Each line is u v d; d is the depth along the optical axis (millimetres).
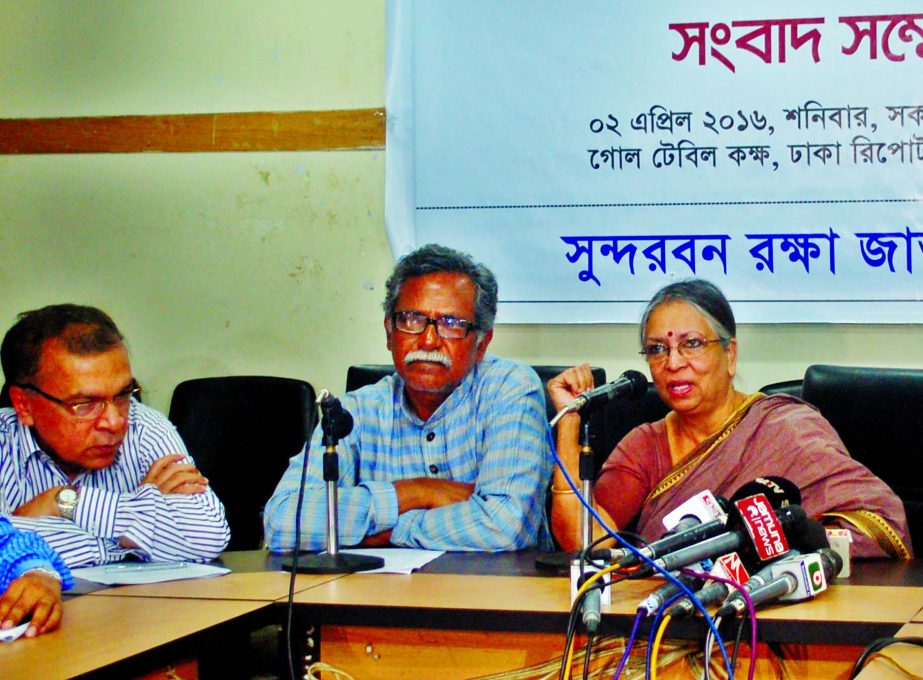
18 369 2254
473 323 2562
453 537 2332
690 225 3629
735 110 3600
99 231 4020
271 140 3896
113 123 3998
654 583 1842
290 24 3900
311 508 2371
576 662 1604
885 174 3523
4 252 4074
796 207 3568
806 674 1530
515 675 1635
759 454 2404
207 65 3957
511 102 3711
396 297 2576
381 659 1694
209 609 1694
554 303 3705
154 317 3986
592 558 1774
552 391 2359
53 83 4059
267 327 3922
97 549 2223
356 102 3852
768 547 1650
